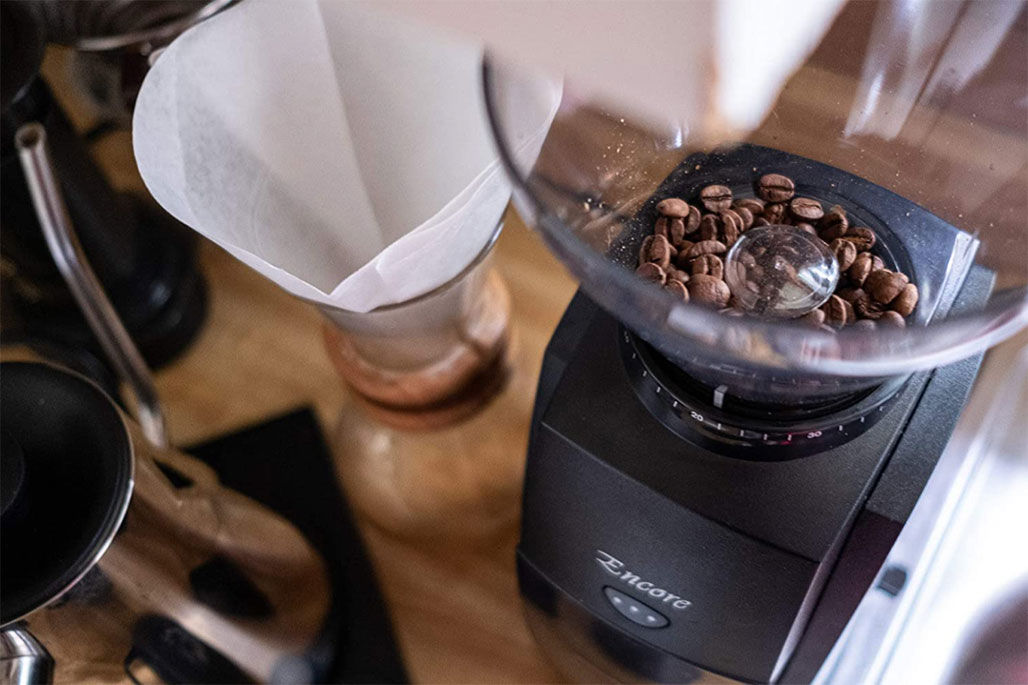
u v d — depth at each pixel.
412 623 0.68
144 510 0.53
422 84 0.55
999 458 0.61
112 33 0.67
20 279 0.73
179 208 0.49
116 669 0.55
